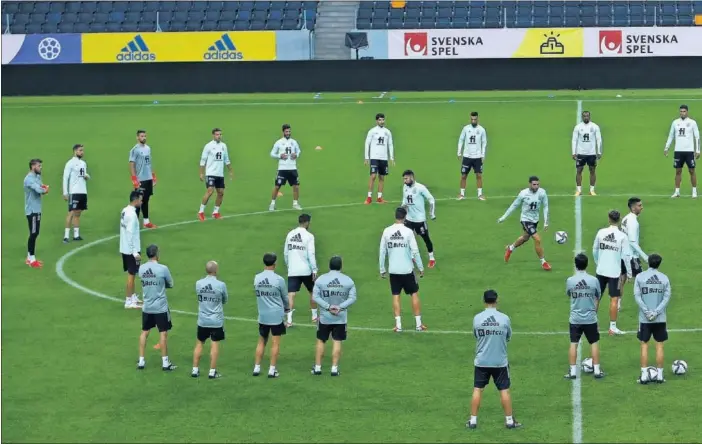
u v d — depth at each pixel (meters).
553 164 80.38
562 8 127.19
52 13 131.38
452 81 115.19
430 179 76.62
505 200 69.50
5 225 66.06
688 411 36.59
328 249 58.59
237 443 34.69
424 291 50.91
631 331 44.88
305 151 87.19
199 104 109.75
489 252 57.28
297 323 46.78
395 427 35.81
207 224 65.06
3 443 35.00
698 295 49.50
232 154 86.31
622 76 113.19
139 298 51.25
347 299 39.78
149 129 97.12
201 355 42.84
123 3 132.38
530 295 49.84
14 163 84.31
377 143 68.75
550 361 41.62
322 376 40.50
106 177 79.12
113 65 118.56
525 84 114.44
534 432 35.22
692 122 67.88
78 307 49.69
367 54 118.94
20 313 48.84
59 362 42.44
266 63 116.88
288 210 68.25
